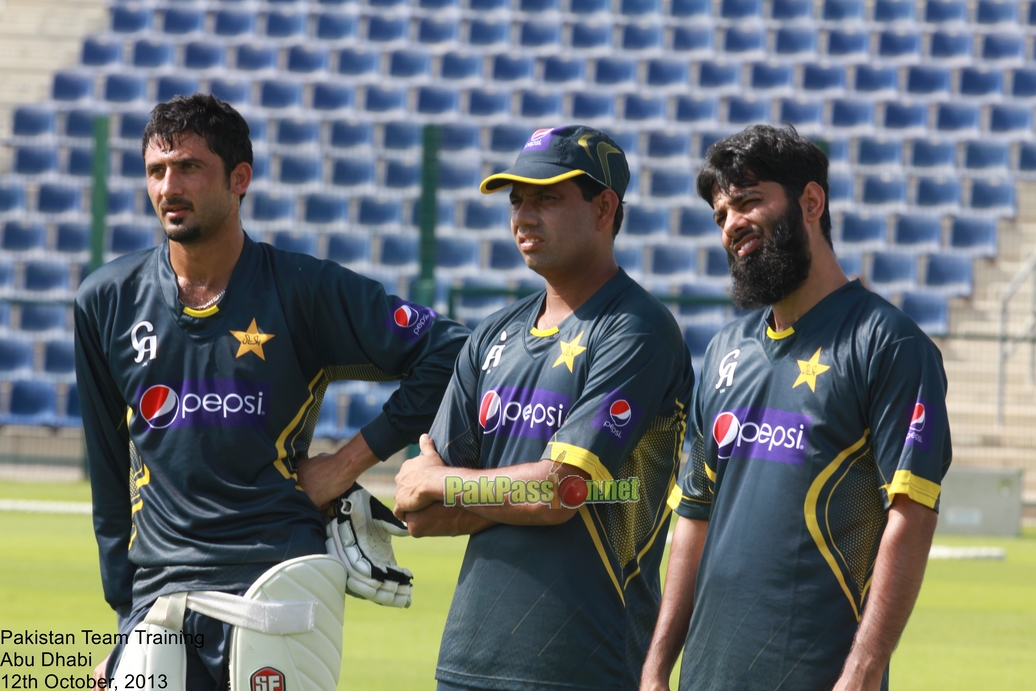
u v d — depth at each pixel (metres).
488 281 65.94
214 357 10.73
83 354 11.13
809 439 8.91
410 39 79.81
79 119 73.25
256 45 77.62
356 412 60.84
